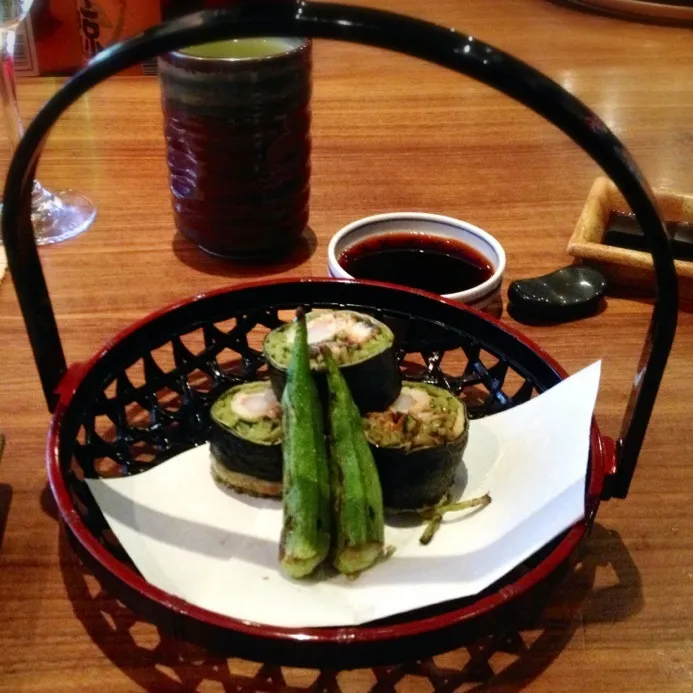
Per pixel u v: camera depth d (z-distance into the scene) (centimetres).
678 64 76
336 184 58
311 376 33
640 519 37
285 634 28
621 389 43
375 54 75
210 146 46
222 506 35
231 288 40
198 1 62
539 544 32
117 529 33
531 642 33
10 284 48
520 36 79
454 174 59
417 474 34
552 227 54
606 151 28
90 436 36
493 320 39
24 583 34
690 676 32
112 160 60
